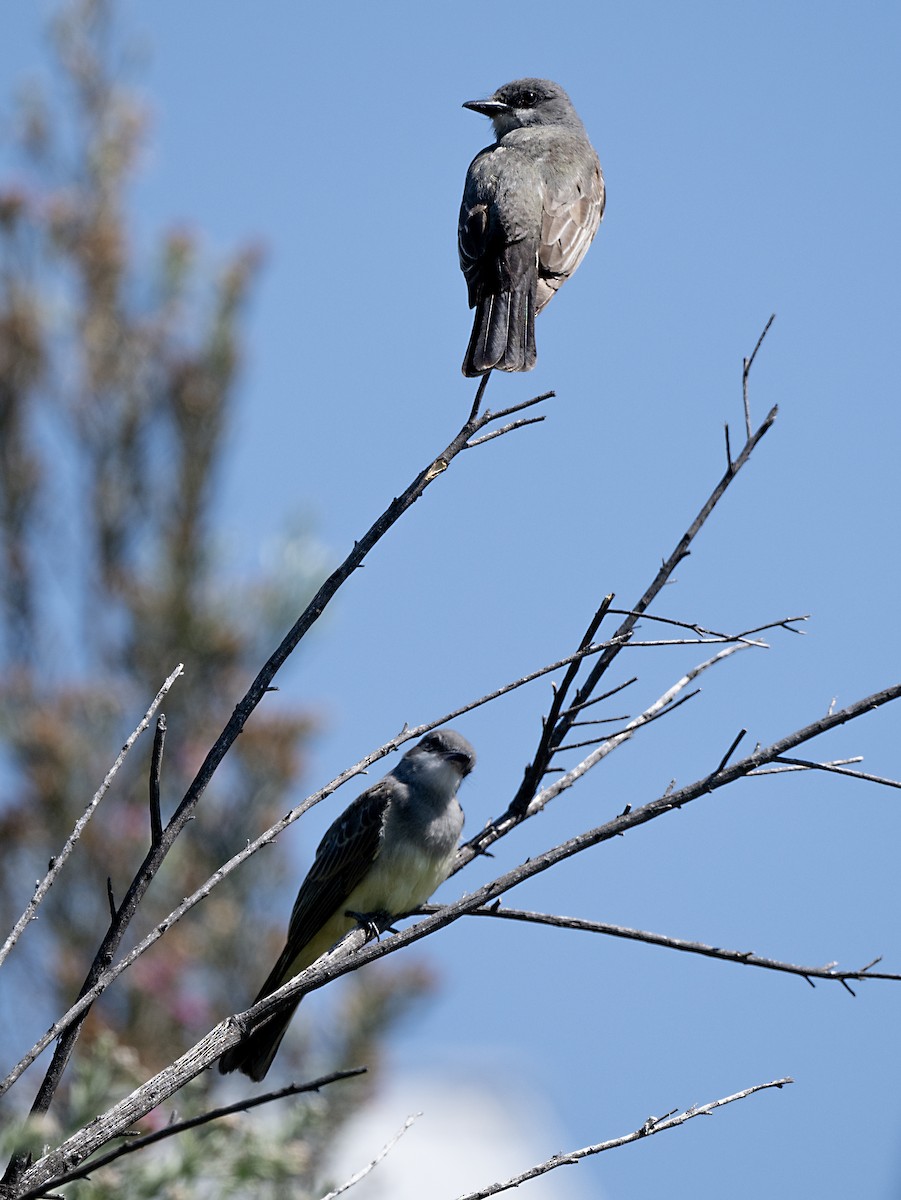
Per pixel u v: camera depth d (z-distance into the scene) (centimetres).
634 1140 556
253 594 1401
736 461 710
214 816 1323
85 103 1606
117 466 1478
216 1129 761
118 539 1473
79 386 1486
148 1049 1183
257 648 1397
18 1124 524
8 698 1362
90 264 1513
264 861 1309
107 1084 729
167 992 1215
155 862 552
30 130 1584
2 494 1460
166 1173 729
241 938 1277
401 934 573
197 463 1466
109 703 1365
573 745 678
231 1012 1257
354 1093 1165
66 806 1302
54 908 1280
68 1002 1232
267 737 1321
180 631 1371
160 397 1484
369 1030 1207
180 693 1377
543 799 724
